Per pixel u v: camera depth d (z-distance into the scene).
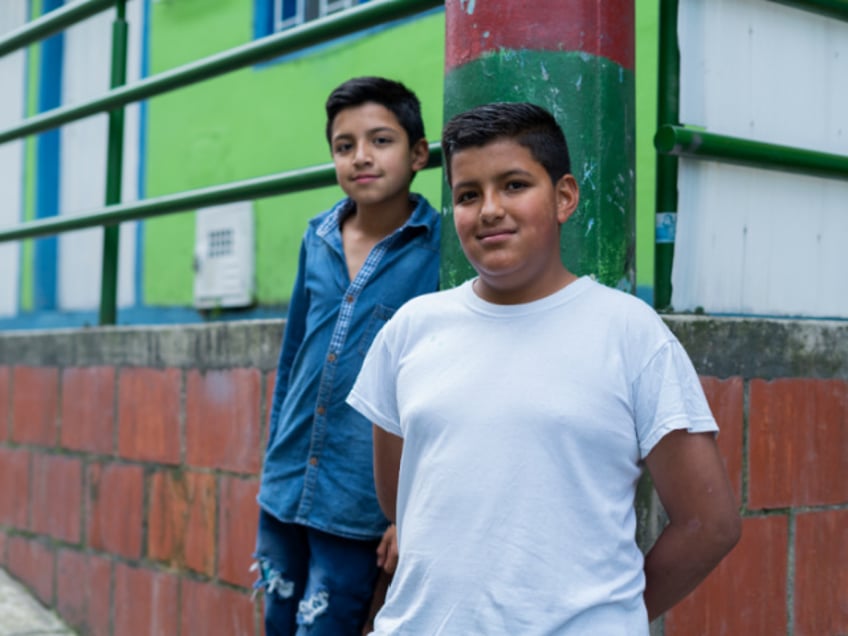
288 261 3.78
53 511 3.57
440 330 1.41
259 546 2.03
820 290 2.48
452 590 1.28
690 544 1.33
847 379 2.31
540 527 1.27
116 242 3.47
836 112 2.59
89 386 3.41
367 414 1.51
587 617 1.26
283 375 2.06
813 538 2.23
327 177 2.49
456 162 1.35
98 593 3.32
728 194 2.28
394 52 3.47
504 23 1.77
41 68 5.00
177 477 3.00
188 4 4.29
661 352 1.32
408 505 1.38
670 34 2.10
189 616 2.93
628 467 1.32
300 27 2.60
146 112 4.48
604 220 1.77
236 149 4.05
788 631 2.17
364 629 1.91
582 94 1.76
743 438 2.11
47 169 4.96
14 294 5.15
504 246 1.32
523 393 1.30
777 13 2.44
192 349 2.96
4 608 3.56
